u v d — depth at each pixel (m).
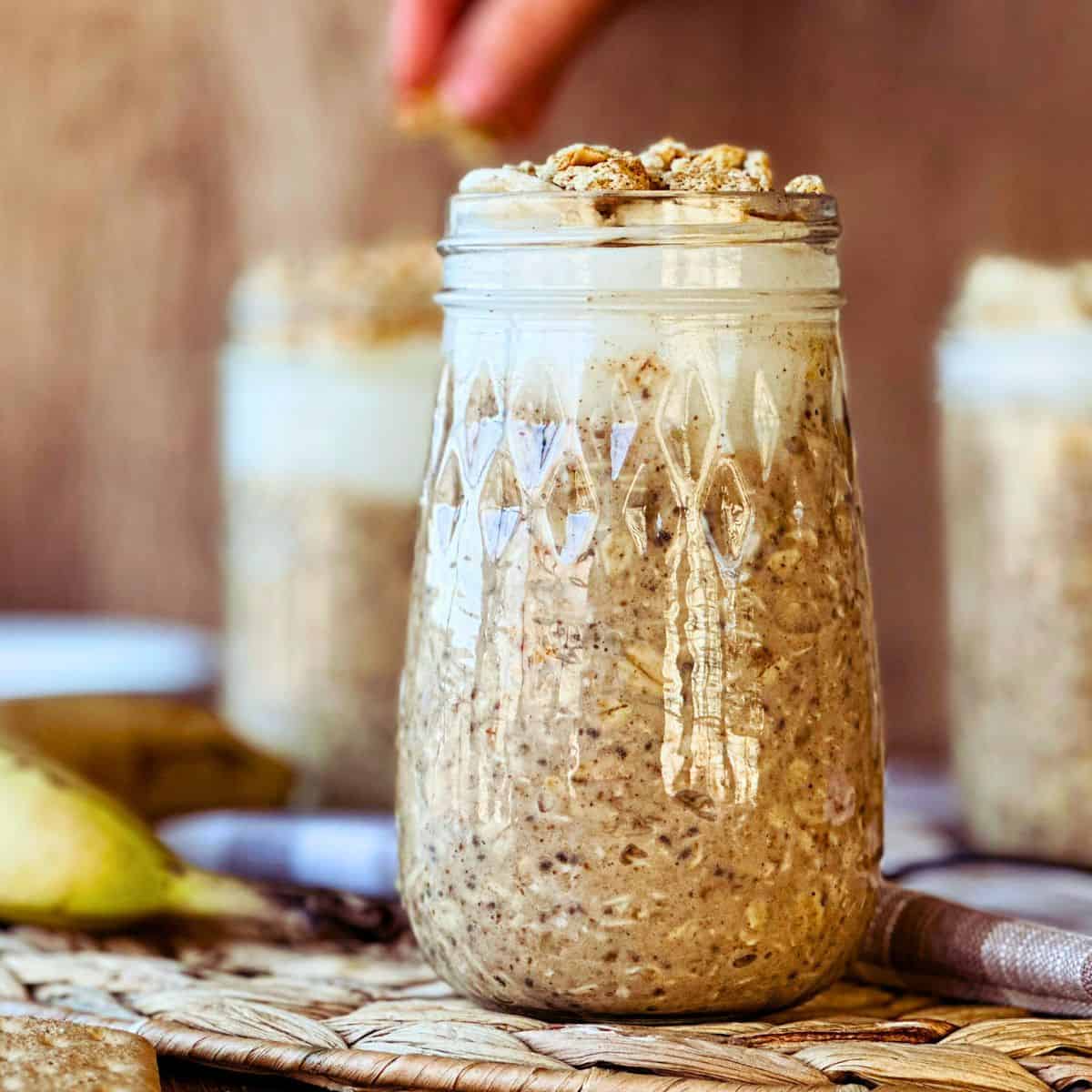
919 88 1.17
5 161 1.31
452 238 0.67
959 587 0.86
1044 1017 0.68
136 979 0.72
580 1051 0.65
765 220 0.65
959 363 0.85
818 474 0.66
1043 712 0.83
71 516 1.34
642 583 0.65
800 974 0.67
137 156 1.30
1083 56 1.14
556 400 0.65
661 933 0.65
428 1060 0.64
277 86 1.27
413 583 0.69
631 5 1.04
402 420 0.91
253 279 0.94
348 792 0.93
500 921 0.66
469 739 0.66
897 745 1.22
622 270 0.65
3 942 0.75
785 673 0.66
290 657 0.93
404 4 0.96
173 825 0.83
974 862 0.77
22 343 1.33
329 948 0.75
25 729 0.87
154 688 1.09
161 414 1.32
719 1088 0.63
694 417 0.65
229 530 0.96
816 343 0.67
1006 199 1.17
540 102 0.97
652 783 0.65
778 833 0.66
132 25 1.29
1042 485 0.83
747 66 1.18
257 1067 0.66
